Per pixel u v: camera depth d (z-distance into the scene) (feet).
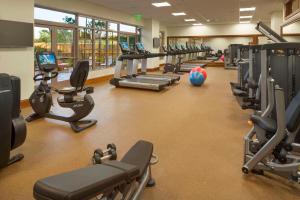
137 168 5.10
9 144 8.96
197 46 60.23
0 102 8.37
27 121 15.10
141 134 13.23
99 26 34.53
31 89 19.85
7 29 17.38
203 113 17.54
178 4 33.24
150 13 41.14
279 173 8.43
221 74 41.68
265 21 53.62
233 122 15.46
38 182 4.11
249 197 7.74
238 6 35.04
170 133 13.42
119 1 31.07
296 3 24.94
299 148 8.24
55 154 10.65
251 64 14.62
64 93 13.71
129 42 43.60
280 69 9.86
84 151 10.99
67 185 4.02
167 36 65.62
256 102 14.24
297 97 8.46
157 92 25.44
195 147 11.55
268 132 8.54
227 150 11.23
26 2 18.74
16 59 18.54
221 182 8.58
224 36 61.11
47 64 15.03
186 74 39.96
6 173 9.02
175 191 8.02
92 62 33.30
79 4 29.48
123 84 27.25
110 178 4.43
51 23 26.30
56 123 14.90
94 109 18.31
